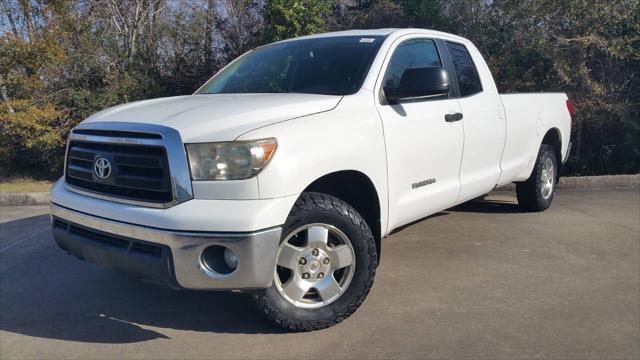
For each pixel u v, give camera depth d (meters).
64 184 4.05
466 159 5.11
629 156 10.69
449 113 4.84
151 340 3.75
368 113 4.04
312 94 4.10
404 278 4.78
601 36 10.02
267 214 3.26
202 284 3.26
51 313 4.22
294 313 3.68
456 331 3.79
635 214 7.00
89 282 4.89
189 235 3.20
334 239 3.81
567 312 4.08
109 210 3.47
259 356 3.49
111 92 11.23
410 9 11.83
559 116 6.88
